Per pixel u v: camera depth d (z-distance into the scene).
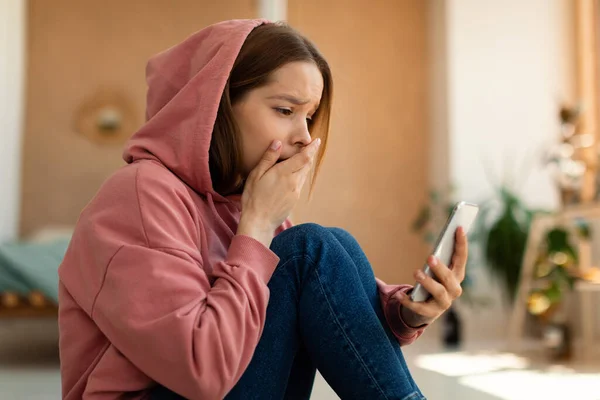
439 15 5.45
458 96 5.18
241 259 0.99
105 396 0.94
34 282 3.41
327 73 1.22
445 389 2.65
